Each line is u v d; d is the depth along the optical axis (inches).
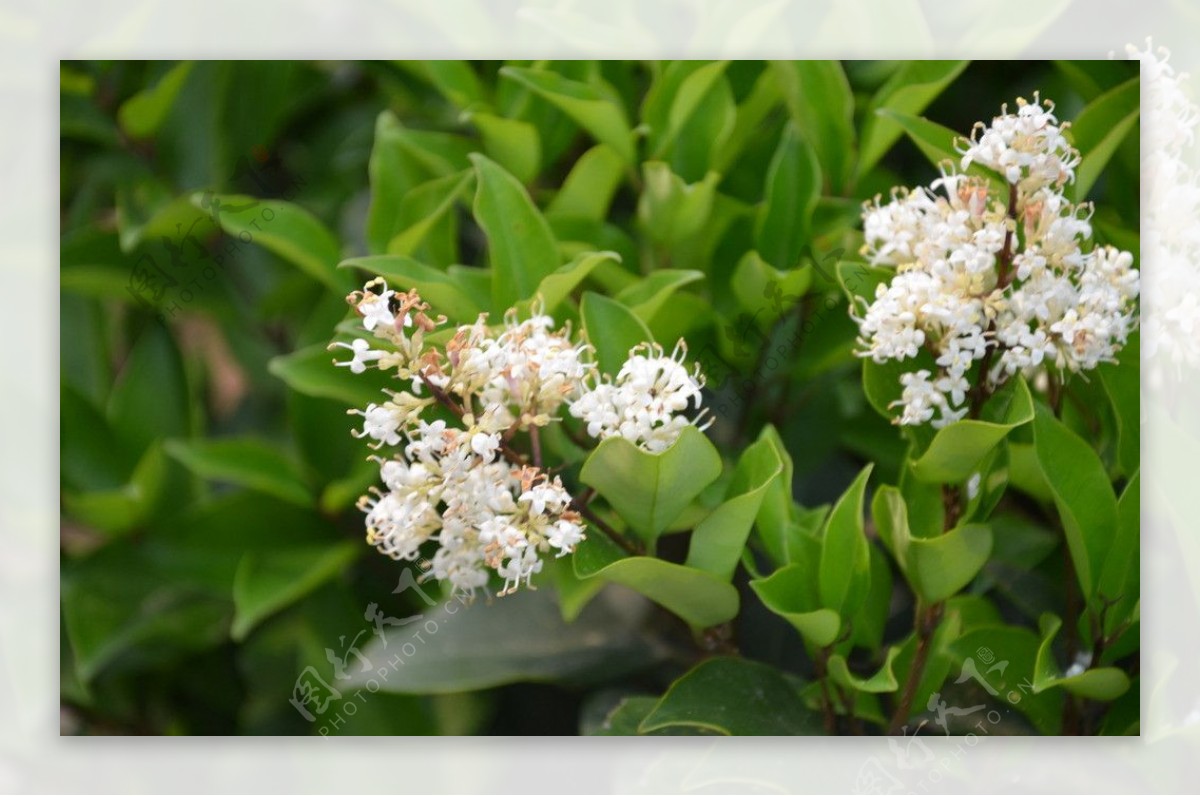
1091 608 39.6
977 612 40.6
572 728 42.4
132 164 43.2
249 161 43.3
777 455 38.9
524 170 42.3
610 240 41.9
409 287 39.9
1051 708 40.0
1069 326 38.4
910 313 38.5
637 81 43.1
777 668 41.0
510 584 41.4
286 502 42.1
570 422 39.8
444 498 38.1
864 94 42.7
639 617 41.8
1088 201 41.9
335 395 40.6
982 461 39.1
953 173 39.4
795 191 41.4
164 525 42.0
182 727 42.4
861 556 39.5
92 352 43.4
